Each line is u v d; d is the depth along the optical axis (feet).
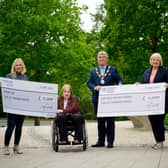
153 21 96.02
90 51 124.26
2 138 50.03
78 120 37.83
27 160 32.58
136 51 97.45
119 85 40.75
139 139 47.96
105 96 40.81
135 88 40.65
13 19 112.98
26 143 44.93
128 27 97.40
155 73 40.81
